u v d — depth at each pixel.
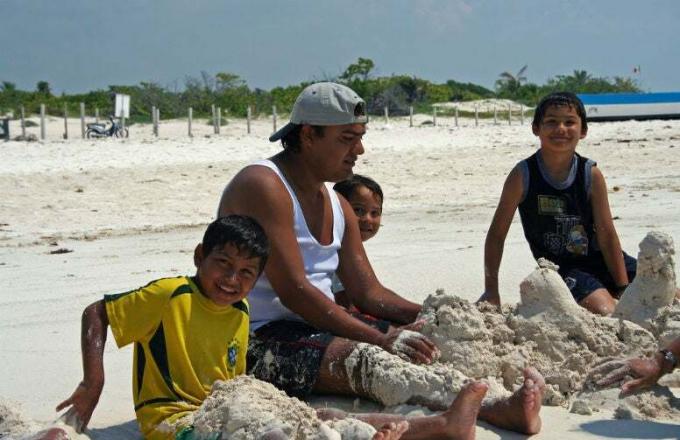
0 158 18.42
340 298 4.81
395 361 3.65
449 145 21.89
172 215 12.16
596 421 3.55
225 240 3.37
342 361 3.74
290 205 3.99
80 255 8.87
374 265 7.07
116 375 4.41
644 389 3.79
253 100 40.81
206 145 21.45
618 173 15.55
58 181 15.07
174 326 3.40
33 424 3.42
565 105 4.84
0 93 45.94
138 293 3.44
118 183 14.97
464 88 69.06
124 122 28.58
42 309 6.07
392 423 2.98
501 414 3.44
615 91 58.09
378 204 5.03
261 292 4.05
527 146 21.14
